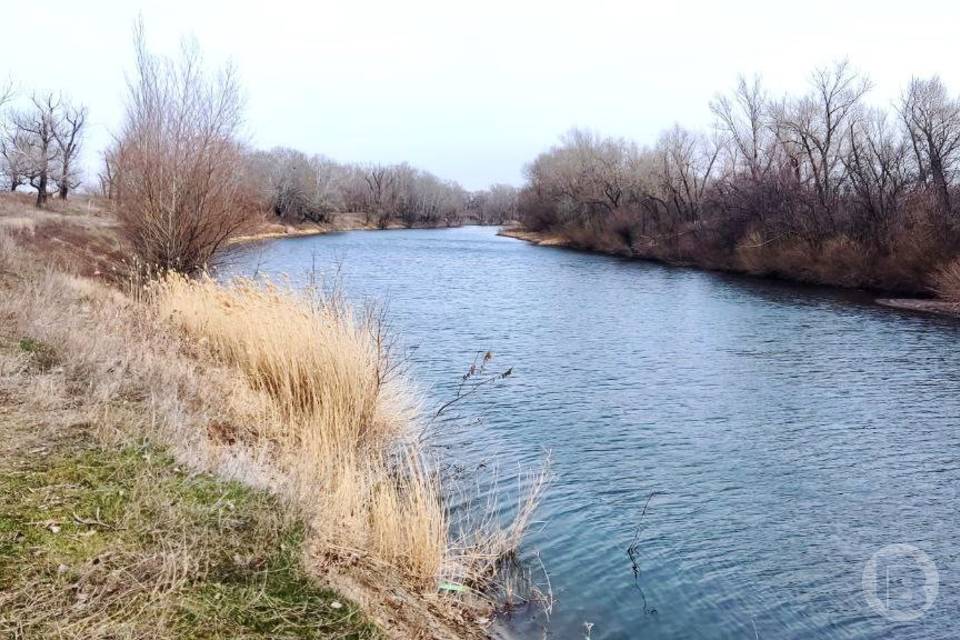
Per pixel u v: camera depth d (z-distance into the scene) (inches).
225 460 243.8
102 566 161.5
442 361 637.3
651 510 329.4
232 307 442.3
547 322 882.8
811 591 263.7
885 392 558.6
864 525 323.3
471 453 386.9
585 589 250.8
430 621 197.9
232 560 177.5
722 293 1226.0
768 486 365.4
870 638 236.7
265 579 173.0
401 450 363.9
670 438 438.9
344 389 351.3
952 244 1131.9
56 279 545.6
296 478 253.4
